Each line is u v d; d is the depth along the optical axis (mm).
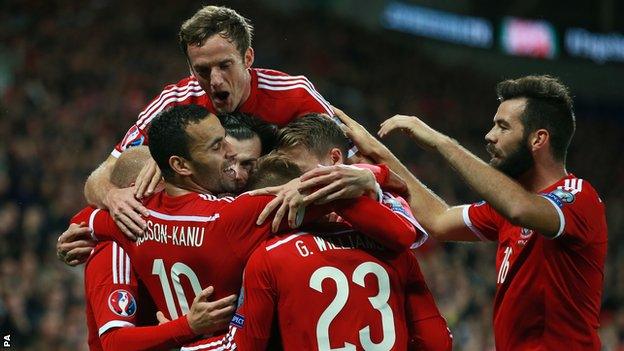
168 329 10477
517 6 82250
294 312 10047
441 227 12680
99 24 52000
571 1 84000
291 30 65750
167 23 55656
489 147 11641
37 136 37438
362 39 70625
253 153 11047
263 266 10102
